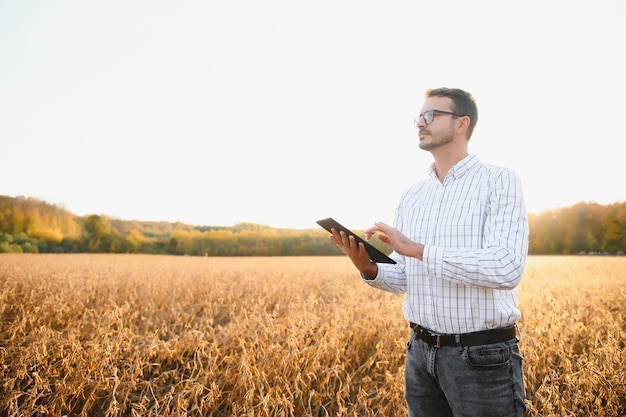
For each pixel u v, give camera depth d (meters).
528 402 2.93
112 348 3.90
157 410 3.08
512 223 1.69
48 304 5.84
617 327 4.54
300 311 5.54
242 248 62.94
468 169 1.92
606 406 2.99
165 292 7.88
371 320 5.13
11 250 57.94
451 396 1.78
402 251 1.73
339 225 1.94
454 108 1.96
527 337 4.05
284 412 3.02
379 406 3.34
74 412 3.48
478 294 1.73
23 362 3.65
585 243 56.62
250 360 3.70
